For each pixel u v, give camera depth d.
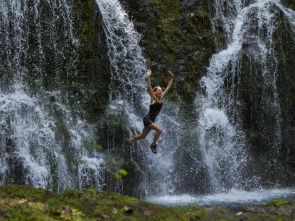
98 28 10.88
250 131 11.98
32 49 10.12
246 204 8.55
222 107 11.92
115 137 10.13
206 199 9.38
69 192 5.37
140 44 11.52
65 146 9.35
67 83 10.28
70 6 10.57
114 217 4.43
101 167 9.22
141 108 11.12
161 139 10.69
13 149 8.88
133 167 9.59
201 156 10.83
